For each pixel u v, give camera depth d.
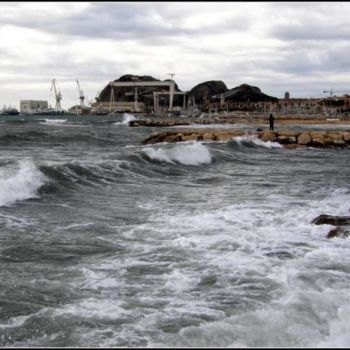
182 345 4.70
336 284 6.33
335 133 37.41
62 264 7.49
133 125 70.50
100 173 16.84
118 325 5.30
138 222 10.35
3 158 19.91
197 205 12.38
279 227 9.80
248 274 6.91
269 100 198.88
